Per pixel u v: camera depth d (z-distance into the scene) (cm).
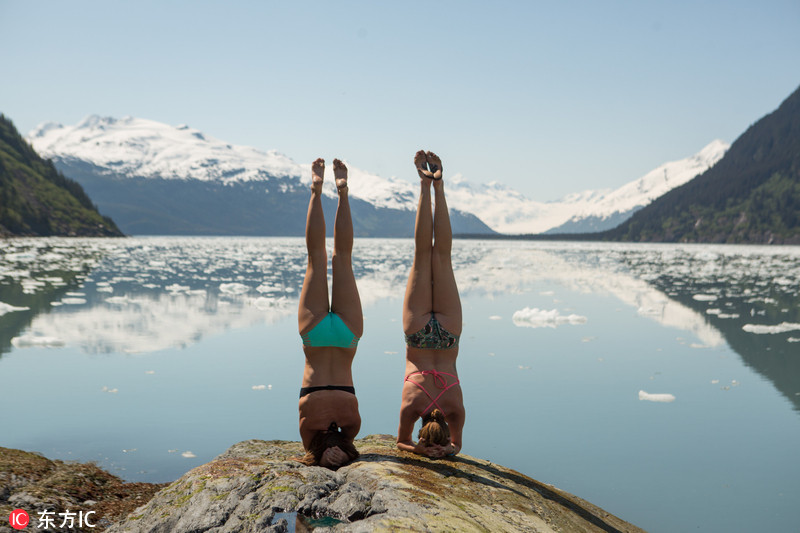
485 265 4603
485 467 416
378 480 321
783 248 11225
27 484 451
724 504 515
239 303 1967
